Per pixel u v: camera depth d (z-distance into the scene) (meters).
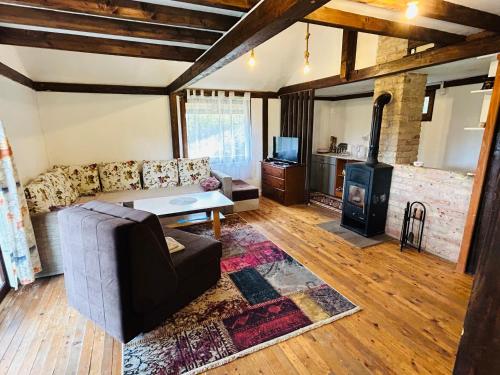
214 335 2.00
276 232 3.88
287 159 5.30
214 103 5.24
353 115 6.08
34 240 2.56
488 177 2.53
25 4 1.62
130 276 1.78
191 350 1.88
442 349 1.88
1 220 2.31
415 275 2.77
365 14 2.20
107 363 1.80
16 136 3.15
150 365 1.77
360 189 3.68
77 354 1.86
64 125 4.34
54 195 3.14
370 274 2.79
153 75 4.52
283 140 5.34
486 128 2.49
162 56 3.03
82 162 4.57
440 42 2.65
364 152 5.58
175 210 3.26
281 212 4.78
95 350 1.90
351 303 2.34
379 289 2.54
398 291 2.51
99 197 4.11
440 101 4.38
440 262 3.02
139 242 1.76
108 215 1.87
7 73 3.01
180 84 4.04
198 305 2.33
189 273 2.25
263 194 5.91
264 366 1.76
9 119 2.99
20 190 2.40
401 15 2.20
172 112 4.93
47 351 1.88
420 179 3.26
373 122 3.54
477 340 0.47
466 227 2.71
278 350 1.88
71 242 1.94
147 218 1.81
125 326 1.82
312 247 3.41
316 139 6.51
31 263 2.50
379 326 2.09
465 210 2.86
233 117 5.45
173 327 2.08
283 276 2.77
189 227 4.08
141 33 2.36
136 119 4.81
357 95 5.89
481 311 0.46
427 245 3.28
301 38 4.51
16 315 2.22
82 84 4.34
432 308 2.28
